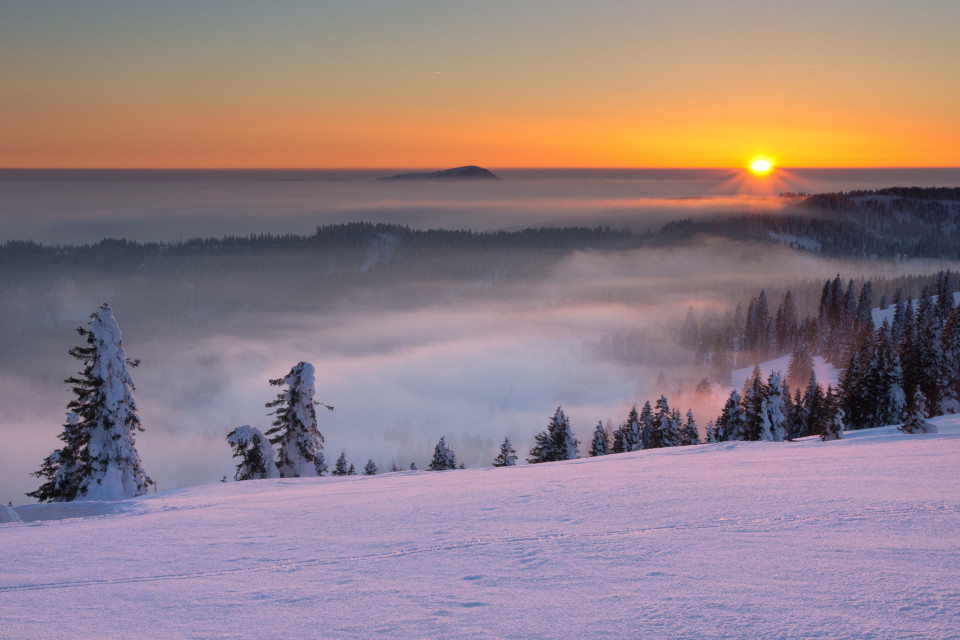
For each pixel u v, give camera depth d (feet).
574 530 29.48
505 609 18.83
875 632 15.23
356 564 26.04
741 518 29.55
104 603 21.75
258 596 21.88
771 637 15.30
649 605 18.22
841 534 25.32
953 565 20.40
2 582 25.21
